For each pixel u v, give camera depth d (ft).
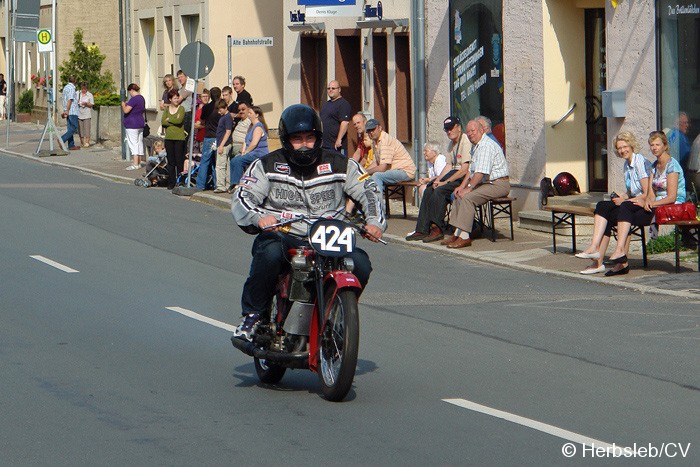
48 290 50.75
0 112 217.15
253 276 32.76
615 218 55.93
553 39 72.79
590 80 73.56
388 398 32.14
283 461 25.96
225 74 123.65
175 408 31.01
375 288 53.21
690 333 41.98
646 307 47.62
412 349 39.22
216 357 37.81
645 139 65.26
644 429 28.81
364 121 79.20
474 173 66.54
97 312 45.62
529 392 32.94
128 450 26.91
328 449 26.91
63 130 181.27
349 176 33.14
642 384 34.04
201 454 26.55
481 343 40.32
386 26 91.15
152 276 55.11
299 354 32.14
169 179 99.81
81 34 173.27
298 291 32.01
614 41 67.00
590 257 55.72
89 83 171.22
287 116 32.58
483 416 30.01
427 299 50.03
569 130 73.41
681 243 59.88
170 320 44.14
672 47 63.16
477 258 62.44
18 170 116.98
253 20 124.36
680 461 25.95
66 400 31.81
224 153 92.22
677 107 63.16
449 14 83.41
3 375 34.81
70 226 74.13
